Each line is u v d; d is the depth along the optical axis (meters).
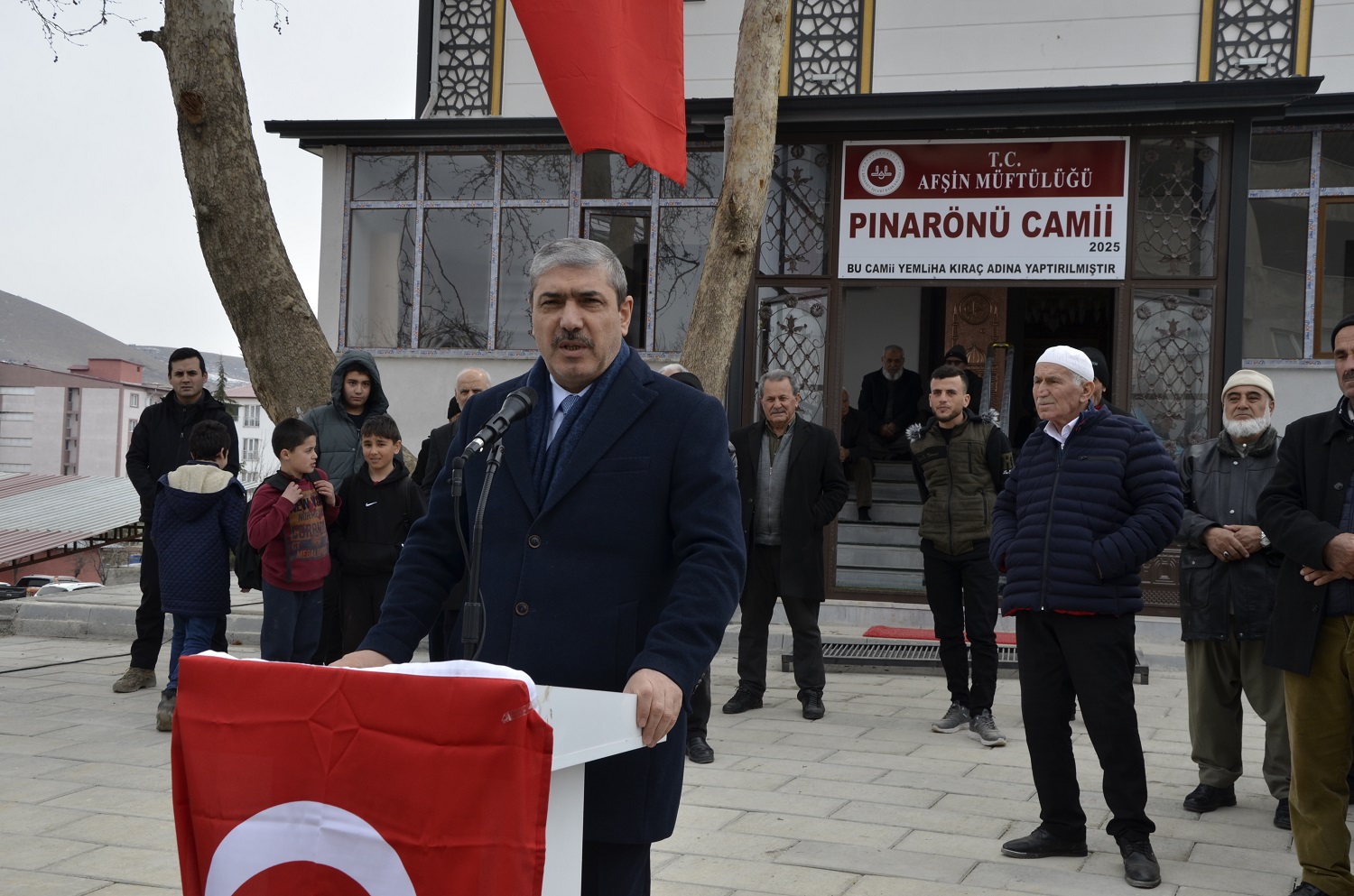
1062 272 9.69
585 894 2.41
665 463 2.48
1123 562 4.16
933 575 6.57
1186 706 7.33
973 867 4.21
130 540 21.11
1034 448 4.56
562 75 7.16
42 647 9.22
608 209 10.69
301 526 5.88
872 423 12.90
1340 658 3.70
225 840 2.00
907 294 14.18
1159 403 9.54
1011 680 8.13
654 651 2.26
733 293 8.24
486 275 10.88
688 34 10.86
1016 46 10.31
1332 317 9.61
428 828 1.87
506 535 2.51
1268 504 3.86
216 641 6.44
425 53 11.20
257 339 7.80
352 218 11.05
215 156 7.67
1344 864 3.75
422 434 10.92
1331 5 9.78
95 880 3.95
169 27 7.64
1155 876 4.02
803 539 6.80
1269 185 9.74
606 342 2.52
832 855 4.32
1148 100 9.13
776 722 6.73
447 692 1.87
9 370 87.00
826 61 10.59
